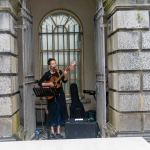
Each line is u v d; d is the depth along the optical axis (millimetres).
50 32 14523
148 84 9812
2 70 9539
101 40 10688
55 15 14539
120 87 9789
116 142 2490
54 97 11070
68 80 14570
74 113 12727
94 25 12953
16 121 10219
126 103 9797
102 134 10578
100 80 11141
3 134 9539
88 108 14328
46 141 2594
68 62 14609
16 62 10523
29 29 11625
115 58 10078
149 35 9766
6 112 9555
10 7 9609
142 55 9789
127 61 9773
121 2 9703
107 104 11555
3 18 9508
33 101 11898
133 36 9750
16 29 10672
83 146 2416
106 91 11531
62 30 14594
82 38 14547
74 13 14500
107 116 11492
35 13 14375
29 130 10891
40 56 14469
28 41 11305
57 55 14594
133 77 9805
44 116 13734
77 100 12859
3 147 2455
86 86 14508
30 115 11195
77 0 14516
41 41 14500
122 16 9719
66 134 9953
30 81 11406
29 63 11398
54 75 11023
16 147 2447
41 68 14461
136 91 9812
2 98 9562
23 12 10344
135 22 9734
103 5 11023
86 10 14508
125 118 9805
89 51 14523
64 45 14594
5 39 9531
